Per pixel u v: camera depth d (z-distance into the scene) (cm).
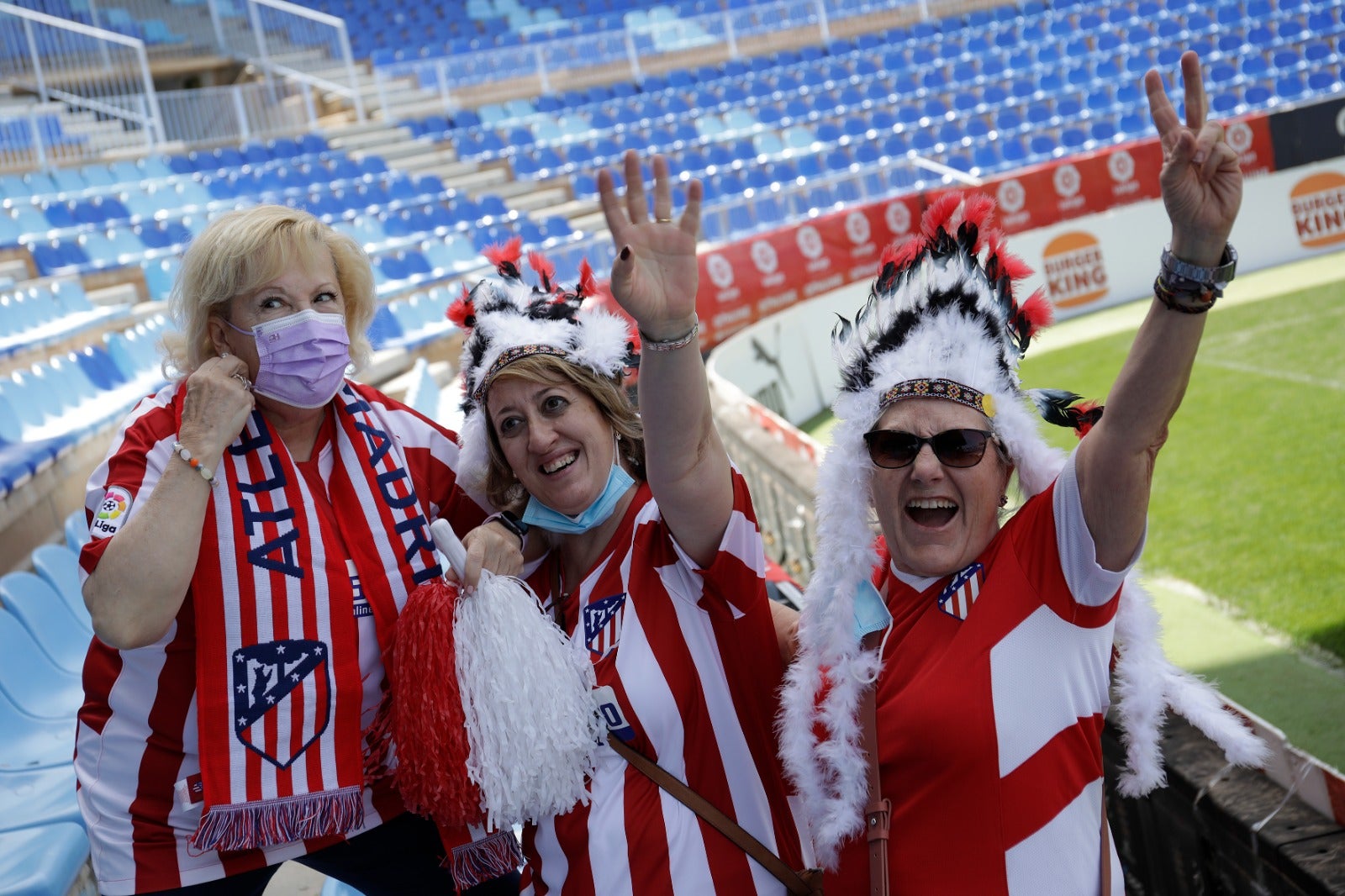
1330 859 219
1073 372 1070
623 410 199
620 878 185
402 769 187
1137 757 175
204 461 179
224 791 184
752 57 2009
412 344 959
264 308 190
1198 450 805
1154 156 1388
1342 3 1878
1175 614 568
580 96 1866
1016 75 1858
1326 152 1448
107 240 1157
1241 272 1357
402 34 2059
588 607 197
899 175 1456
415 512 207
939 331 175
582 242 1268
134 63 1551
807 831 201
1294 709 458
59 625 370
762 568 191
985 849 161
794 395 1100
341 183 1438
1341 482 693
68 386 665
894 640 175
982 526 172
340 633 193
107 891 191
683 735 190
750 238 1252
